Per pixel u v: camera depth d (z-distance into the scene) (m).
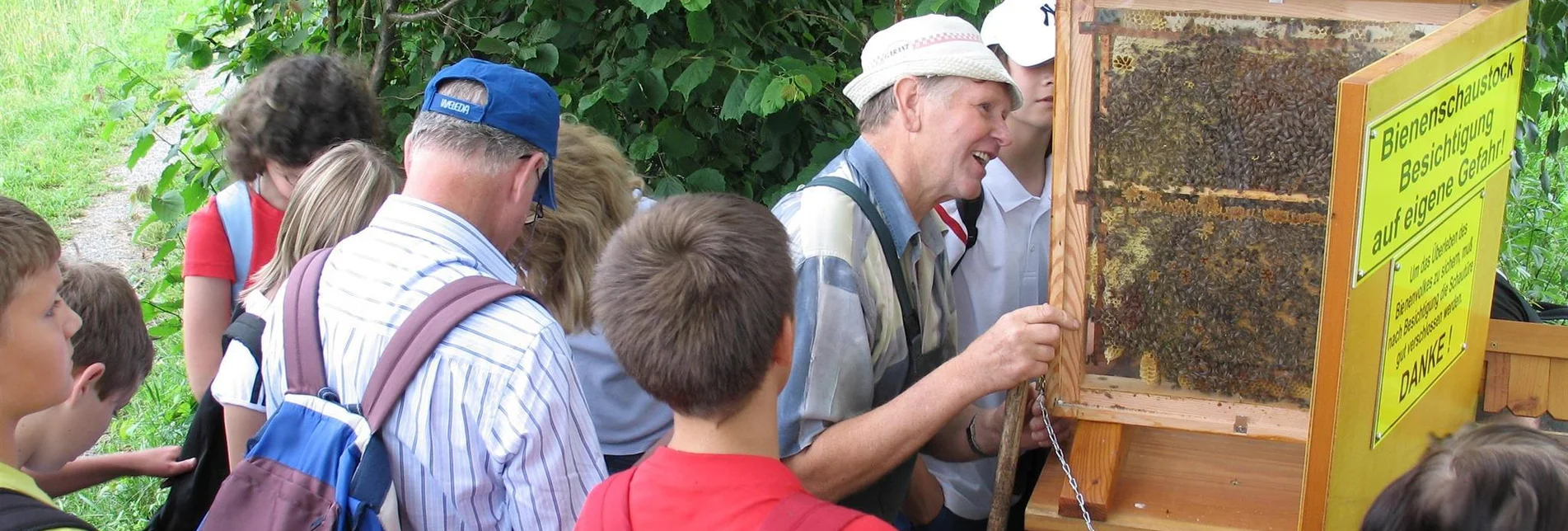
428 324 1.66
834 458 1.88
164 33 10.23
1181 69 1.85
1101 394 2.03
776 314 1.39
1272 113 1.83
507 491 1.67
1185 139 1.88
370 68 3.72
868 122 2.07
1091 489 1.91
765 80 3.23
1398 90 1.44
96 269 2.02
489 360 1.64
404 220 1.78
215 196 2.74
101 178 7.51
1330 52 1.78
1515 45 1.91
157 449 2.35
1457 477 1.27
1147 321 2.00
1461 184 1.77
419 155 1.81
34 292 1.40
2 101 8.70
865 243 1.98
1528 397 2.11
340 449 1.64
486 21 3.61
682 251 1.39
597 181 2.26
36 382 1.41
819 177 2.05
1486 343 2.10
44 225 1.43
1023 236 2.68
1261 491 1.99
